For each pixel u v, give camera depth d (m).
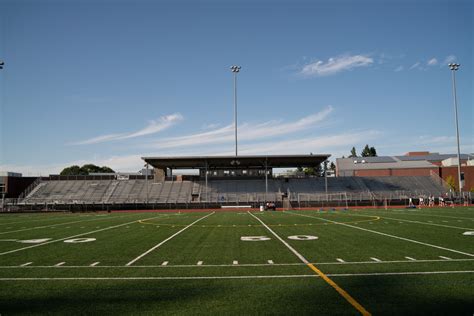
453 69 46.06
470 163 67.00
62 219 27.48
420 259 9.02
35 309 5.51
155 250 11.14
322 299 5.83
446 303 5.54
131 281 7.19
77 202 47.53
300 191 50.62
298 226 18.62
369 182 53.50
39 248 11.77
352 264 8.55
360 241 12.51
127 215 32.75
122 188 52.59
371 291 6.25
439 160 72.44
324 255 9.81
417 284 6.64
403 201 44.88
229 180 54.16
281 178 54.84
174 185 53.06
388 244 11.68
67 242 13.30
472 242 11.91
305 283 6.86
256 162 50.59
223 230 17.11
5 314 5.30
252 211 38.34
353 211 33.41
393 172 62.94
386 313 5.15
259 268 8.26
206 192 47.69
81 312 5.36
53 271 8.16
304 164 54.28
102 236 15.25
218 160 48.31
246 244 12.18
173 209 44.22
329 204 43.88
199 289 6.54
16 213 39.88
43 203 45.59
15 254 10.57
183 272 7.95
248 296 6.05
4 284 7.03
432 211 30.88
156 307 5.55
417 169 61.75
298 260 9.15
